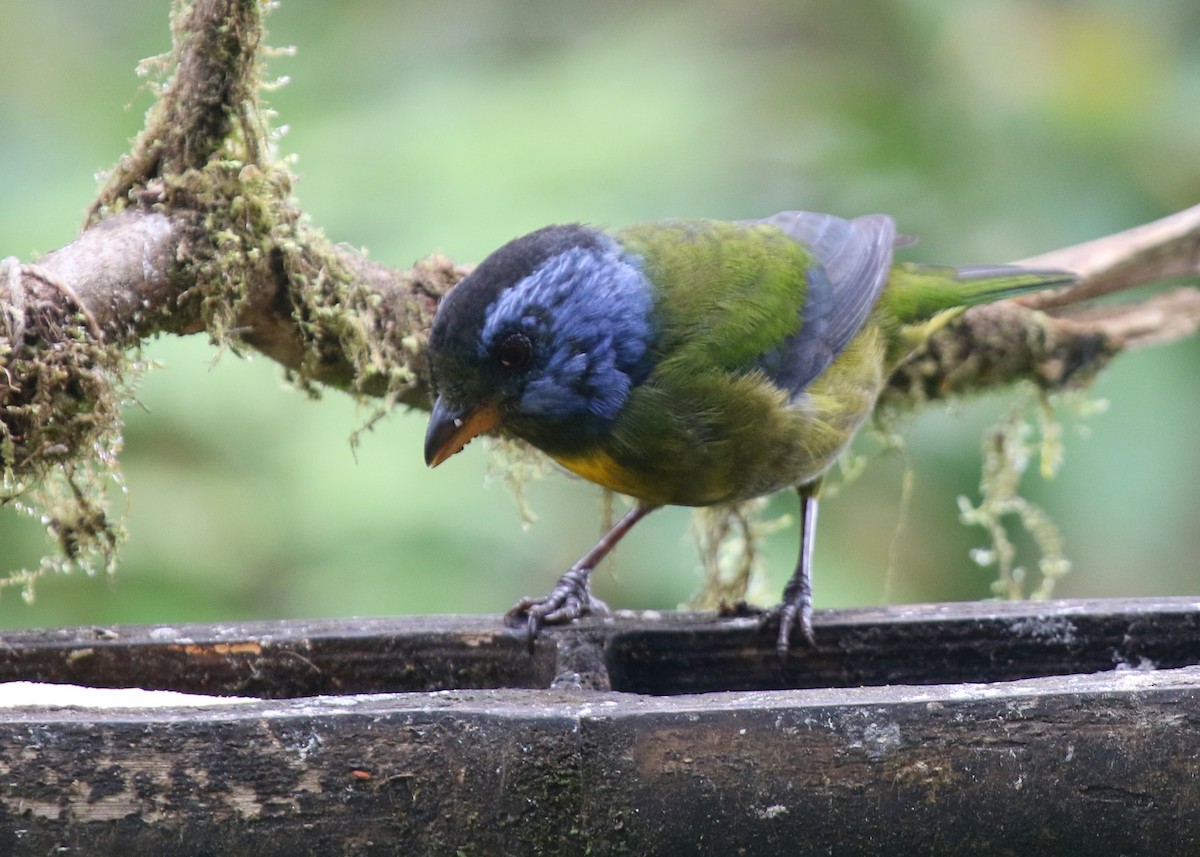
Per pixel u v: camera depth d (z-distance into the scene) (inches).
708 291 322.3
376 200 423.2
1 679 264.1
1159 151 438.9
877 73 474.9
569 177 424.5
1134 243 404.8
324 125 456.1
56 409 269.7
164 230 296.5
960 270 386.0
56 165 459.5
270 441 413.1
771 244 344.2
